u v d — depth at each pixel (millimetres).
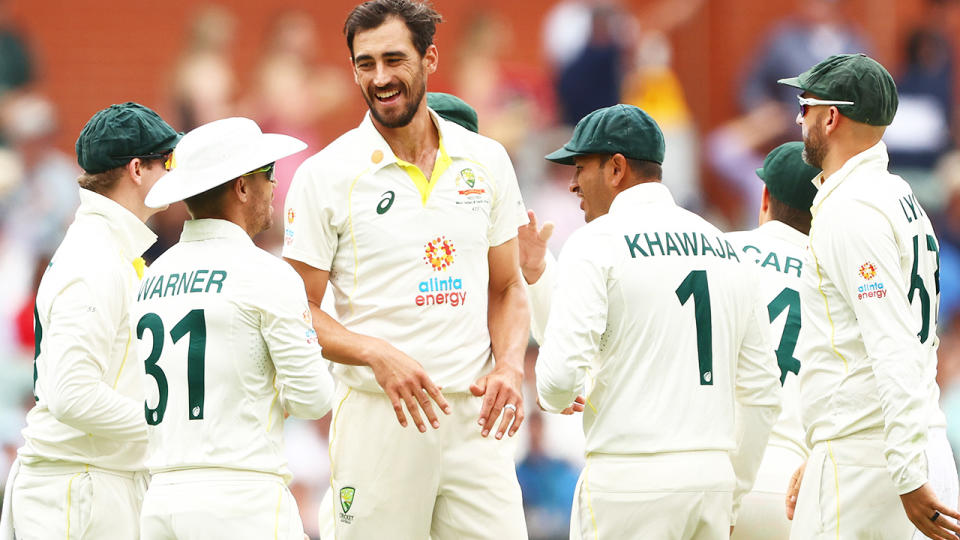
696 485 17891
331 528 22141
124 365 18891
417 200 19000
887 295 17438
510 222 19969
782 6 52156
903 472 17094
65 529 18797
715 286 18328
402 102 18688
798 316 20766
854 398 17953
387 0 18750
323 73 49625
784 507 20438
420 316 18969
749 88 49875
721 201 49406
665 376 18094
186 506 16953
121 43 49969
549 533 33219
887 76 18375
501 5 50875
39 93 49250
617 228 18328
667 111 48844
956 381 37031
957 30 51219
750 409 18875
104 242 18859
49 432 18953
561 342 17844
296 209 19047
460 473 19359
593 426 18484
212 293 17141
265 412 17359
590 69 47844
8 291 42562
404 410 19109
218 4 50188
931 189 47906
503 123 47281
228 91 48250
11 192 45188
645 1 52469
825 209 18094
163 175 19172
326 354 18656
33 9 49625
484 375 19469
